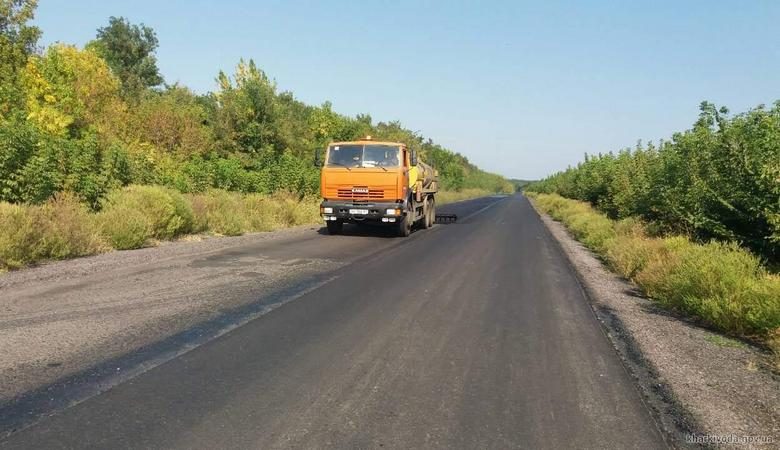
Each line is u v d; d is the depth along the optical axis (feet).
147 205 46.21
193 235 49.44
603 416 13.85
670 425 13.46
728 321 22.49
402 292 28.45
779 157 31.91
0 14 91.30
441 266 38.06
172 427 12.53
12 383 14.83
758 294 22.56
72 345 18.11
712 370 17.71
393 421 13.19
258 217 59.67
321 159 60.75
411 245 50.67
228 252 40.34
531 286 31.60
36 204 41.06
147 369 16.19
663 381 16.51
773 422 13.79
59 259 33.81
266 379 15.69
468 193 254.88
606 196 88.53
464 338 20.42
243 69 129.18
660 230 48.39
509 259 42.88
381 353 18.35
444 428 12.89
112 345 18.26
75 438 11.89
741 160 35.04
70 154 47.57
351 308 24.49
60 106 84.12
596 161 116.37
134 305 23.56
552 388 15.67
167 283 28.22
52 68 88.99
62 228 34.91
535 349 19.35
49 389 14.51
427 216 71.36
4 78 82.48
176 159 90.22
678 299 26.84
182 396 14.32
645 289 31.17
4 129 43.14
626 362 18.22
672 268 29.81
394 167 56.54
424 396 14.80
